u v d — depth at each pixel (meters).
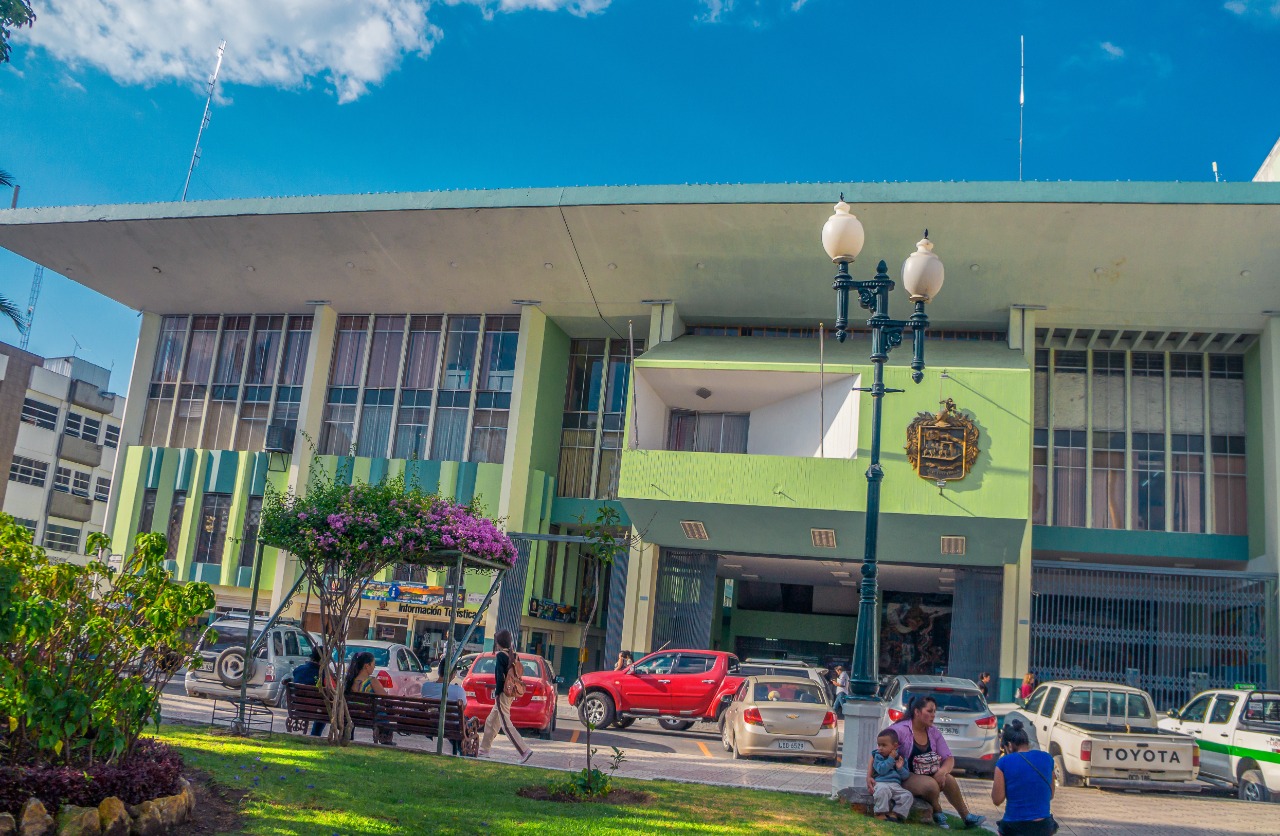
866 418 28.36
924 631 42.09
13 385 56.34
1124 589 30.66
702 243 30.77
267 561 37.69
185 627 7.65
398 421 38.12
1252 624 29.94
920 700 10.39
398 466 37.03
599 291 34.56
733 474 28.83
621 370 39.06
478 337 38.03
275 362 39.88
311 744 12.26
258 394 39.81
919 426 28.05
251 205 33.09
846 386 29.25
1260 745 14.78
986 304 32.00
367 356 39.03
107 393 62.81
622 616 31.78
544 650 37.81
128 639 7.18
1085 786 15.35
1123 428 34.09
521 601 34.03
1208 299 30.47
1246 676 29.66
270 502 13.98
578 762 13.88
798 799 10.95
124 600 7.41
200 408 40.53
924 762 10.25
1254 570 31.98
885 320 12.59
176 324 41.84
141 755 7.47
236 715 16.14
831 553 31.00
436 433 37.62
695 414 34.12
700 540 31.25
